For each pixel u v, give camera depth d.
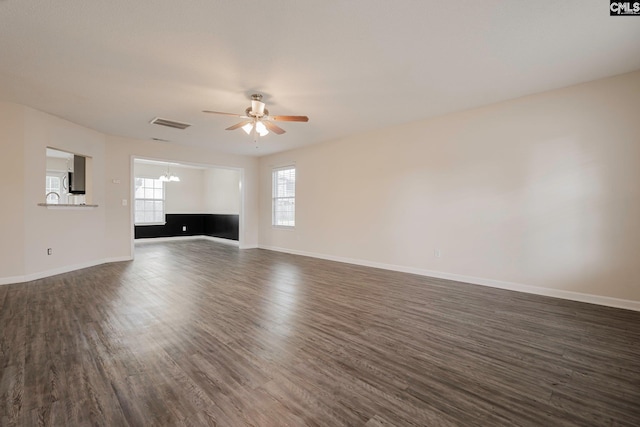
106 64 2.93
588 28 2.37
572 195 3.46
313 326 2.68
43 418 1.49
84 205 5.06
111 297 3.49
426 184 4.68
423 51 2.71
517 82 3.36
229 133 5.50
